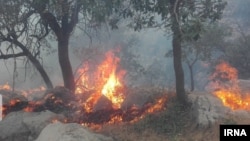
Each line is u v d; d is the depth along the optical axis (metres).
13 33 20.67
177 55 16.02
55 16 22.03
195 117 14.98
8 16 19.22
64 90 21.59
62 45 23.22
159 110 16.56
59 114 17.67
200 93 17.20
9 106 20.47
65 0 19.05
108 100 18.66
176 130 14.75
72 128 13.10
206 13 15.72
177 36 14.18
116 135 15.12
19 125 16.05
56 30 22.73
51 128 13.20
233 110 15.15
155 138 14.38
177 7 14.47
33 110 19.97
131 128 15.56
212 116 14.52
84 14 20.19
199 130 14.20
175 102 16.47
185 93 16.78
